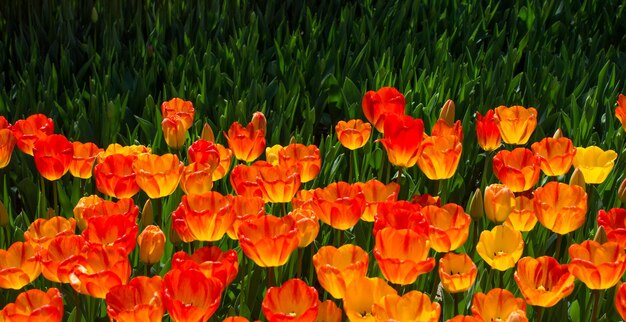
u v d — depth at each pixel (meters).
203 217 3.06
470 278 2.97
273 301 2.78
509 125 4.20
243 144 4.00
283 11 7.64
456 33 7.29
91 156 3.88
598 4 7.92
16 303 2.82
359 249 3.04
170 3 7.73
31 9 7.44
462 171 5.12
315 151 3.78
